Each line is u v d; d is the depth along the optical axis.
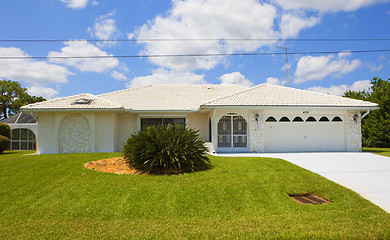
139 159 11.26
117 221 6.55
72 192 8.51
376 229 5.96
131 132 20.12
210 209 7.32
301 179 9.99
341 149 18.56
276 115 18.23
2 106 51.34
